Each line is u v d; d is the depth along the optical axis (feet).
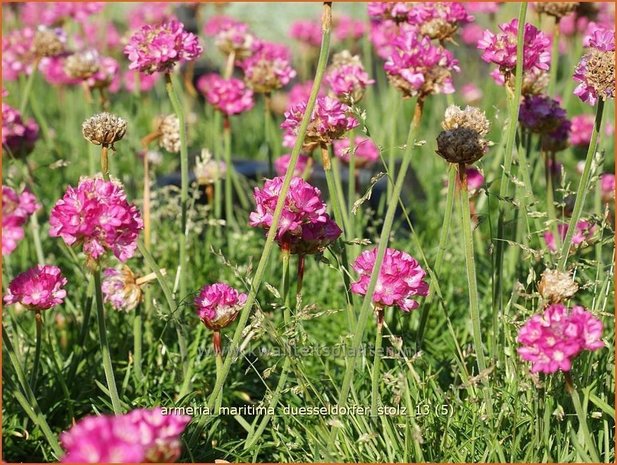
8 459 10.07
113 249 8.31
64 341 12.42
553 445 9.34
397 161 17.72
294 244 9.12
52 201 17.49
